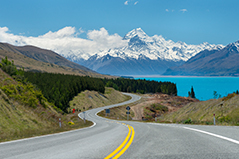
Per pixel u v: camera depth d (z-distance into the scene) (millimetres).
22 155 6770
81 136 12000
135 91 181125
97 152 6836
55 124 26719
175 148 7031
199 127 14453
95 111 82062
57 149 7652
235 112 23469
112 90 142375
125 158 5883
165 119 50156
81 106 94188
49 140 10438
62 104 84625
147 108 91250
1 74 34406
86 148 7633
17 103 24984
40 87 84938
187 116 39406
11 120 18672
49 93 83125
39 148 8000
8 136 12609
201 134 10312
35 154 6859
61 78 117062
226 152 6168
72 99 98000
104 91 134000
